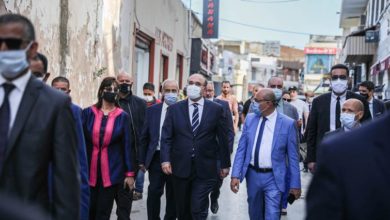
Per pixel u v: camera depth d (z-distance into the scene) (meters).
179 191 6.40
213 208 8.33
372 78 20.69
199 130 6.34
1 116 3.05
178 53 22.03
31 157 3.02
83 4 10.17
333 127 6.81
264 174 5.88
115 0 12.44
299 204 9.43
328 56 63.34
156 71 17.73
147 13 16.08
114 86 5.82
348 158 2.05
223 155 6.54
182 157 6.32
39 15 8.10
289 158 5.92
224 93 11.69
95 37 11.00
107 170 5.78
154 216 6.97
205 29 25.61
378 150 2.05
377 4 21.14
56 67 8.86
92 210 5.86
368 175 2.02
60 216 3.08
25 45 3.01
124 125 5.86
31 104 3.07
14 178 2.99
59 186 3.09
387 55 15.79
